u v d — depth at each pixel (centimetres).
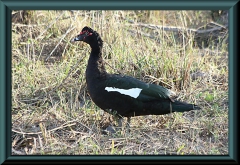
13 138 2019
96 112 2219
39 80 2525
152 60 2580
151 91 2041
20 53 2694
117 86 2061
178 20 3459
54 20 2930
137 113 2078
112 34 2850
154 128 2127
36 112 2248
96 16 2948
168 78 2516
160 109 2050
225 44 3058
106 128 2136
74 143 1970
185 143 1995
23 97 2388
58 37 2906
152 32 3244
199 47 3177
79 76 2486
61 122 2145
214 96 2405
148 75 2506
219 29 3300
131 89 2048
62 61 2717
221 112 2253
